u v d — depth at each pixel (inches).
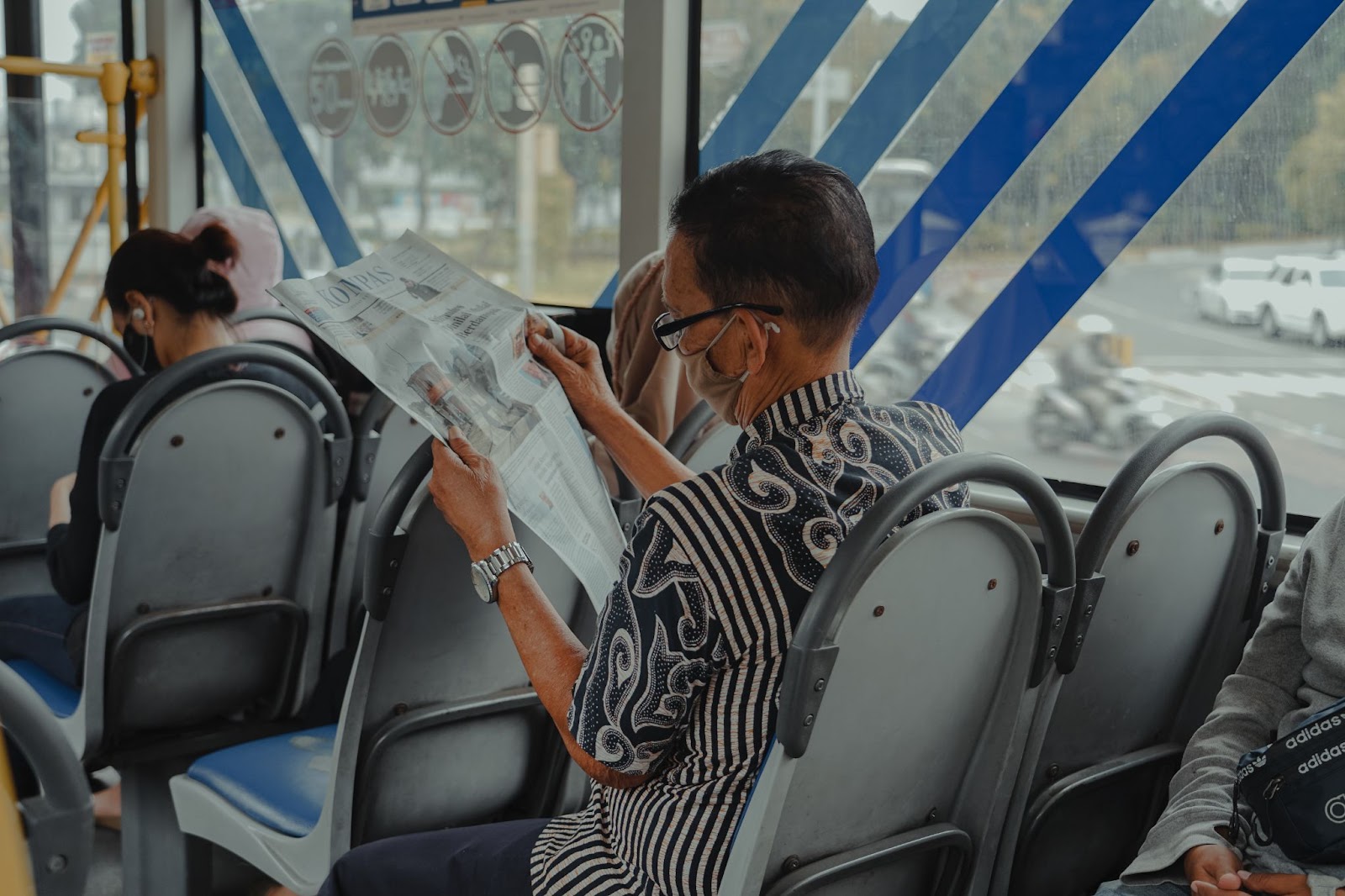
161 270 82.2
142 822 79.7
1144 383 83.7
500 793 65.6
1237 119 78.0
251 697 83.2
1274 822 48.8
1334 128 73.9
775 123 103.7
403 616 56.7
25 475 98.4
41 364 96.5
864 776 44.3
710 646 40.3
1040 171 87.7
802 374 43.7
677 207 44.2
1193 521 54.6
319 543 81.3
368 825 59.8
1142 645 56.3
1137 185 82.8
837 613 38.3
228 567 78.5
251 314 112.7
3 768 22.4
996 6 88.7
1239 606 59.0
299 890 60.6
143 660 76.3
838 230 41.8
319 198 145.9
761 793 40.1
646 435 56.4
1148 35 81.3
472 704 60.8
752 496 40.7
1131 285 83.9
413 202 135.3
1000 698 48.1
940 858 50.4
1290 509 77.9
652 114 108.3
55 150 159.3
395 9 132.3
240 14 150.7
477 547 47.8
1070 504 86.0
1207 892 48.5
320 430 78.2
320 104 143.6
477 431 47.4
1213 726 56.1
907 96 94.6
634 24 108.3
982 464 41.4
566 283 121.8
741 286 42.4
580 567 44.9
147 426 71.1
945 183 93.0
